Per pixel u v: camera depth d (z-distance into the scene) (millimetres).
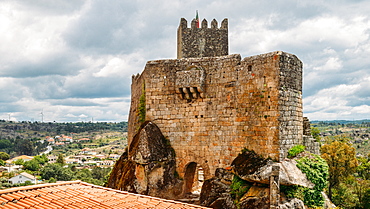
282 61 27297
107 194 17344
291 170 25734
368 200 52062
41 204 14133
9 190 15148
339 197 52500
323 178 26984
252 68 28656
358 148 133375
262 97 27750
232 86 29906
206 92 31266
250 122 28375
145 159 29938
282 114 26953
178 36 45594
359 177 65562
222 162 29922
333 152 51125
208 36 42688
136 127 35906
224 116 30125
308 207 25906
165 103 32781
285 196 25125
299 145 28203
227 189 28328
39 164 194500
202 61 31766
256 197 25531
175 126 32312
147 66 33656
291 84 28141
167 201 17391
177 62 32719
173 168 31734
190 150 31562
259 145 27562
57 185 17797
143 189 29953
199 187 37500
